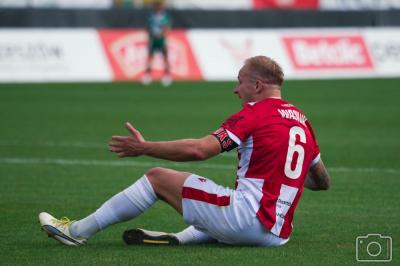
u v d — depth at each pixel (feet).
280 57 254.27
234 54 253.65
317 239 61.05
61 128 140.87
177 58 250.98
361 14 262.67
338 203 77.41
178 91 216.54
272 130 54.08
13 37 233.96
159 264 52.08
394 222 68.39
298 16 257.75
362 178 92.17
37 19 236.63
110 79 242.99
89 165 101.19
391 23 265.34
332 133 135.85
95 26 243.60
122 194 56.13
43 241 59.98
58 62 237.25
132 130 51.78
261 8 276.21
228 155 111.04
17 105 179.42
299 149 54.95
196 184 54.29
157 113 166.09
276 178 54.34
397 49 263.70
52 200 78.64
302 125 55.88
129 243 58.65
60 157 107.76
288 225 55.88
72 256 54.65
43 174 94.12
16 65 233.14
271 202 54.19
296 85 232.12
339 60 259.60
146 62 248.11
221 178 92.27
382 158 108.17
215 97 200.95
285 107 55.72
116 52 245.24
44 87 221.05
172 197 54.90
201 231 56.08
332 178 92.02
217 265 51.67
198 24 253.65
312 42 258.57
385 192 83.51
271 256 53.88
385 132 137.39
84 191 83.66
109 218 56.54
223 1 284.00
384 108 176.65
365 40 262.67
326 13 260.42
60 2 262.67
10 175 93.35
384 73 261.24
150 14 236.22
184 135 132.16
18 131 136.26
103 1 270.87
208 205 53.88
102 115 161.79
